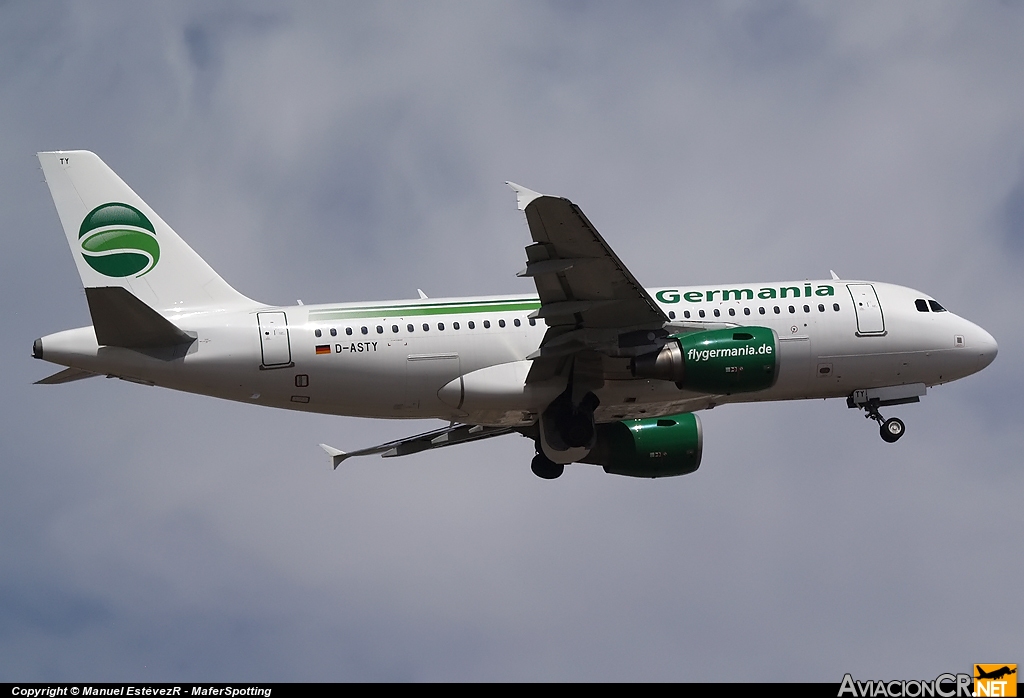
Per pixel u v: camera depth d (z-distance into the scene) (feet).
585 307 315.37
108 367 324.60
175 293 342.23
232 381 328.49
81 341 323.78
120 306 306.96
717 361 323.98
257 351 327.26
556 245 297.53
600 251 299.38
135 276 342.44
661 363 323.78
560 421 335.47
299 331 329.52
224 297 342.23
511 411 338.54
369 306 335.67
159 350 325.21
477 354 333.62
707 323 341.00
